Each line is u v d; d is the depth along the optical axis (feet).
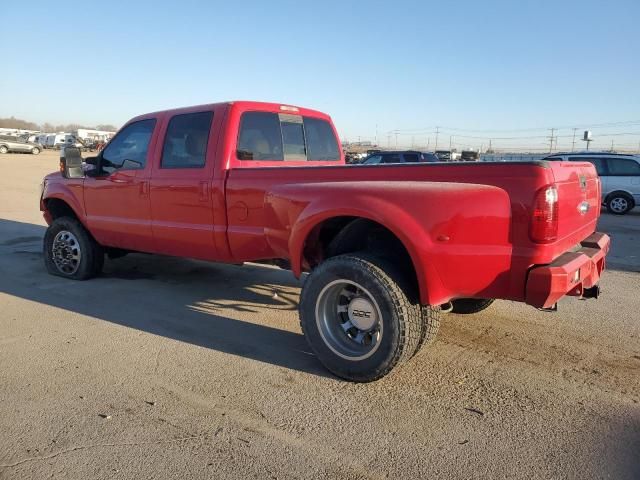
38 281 22.20
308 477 9.14
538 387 12.62
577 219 12.64
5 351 14.55
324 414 11.26
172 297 20.07
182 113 18.17
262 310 18.61
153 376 13.04
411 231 11.57
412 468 9.42
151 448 9.94
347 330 13.04
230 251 16.89
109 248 22.91
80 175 21.04
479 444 10.18
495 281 11.28
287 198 13.92
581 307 19.22
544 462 9.62
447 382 12.84
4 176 81.51
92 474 9.15
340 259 12.66
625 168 55.31
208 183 16.92
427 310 12.78
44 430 10.51
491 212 11.09
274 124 18.74
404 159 63.62
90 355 14.30
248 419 11.02
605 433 10.61
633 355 14.67
